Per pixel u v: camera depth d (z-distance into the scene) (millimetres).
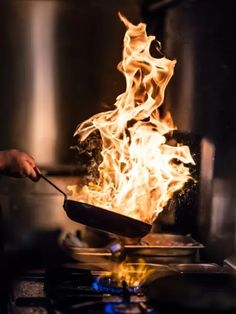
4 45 2848
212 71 2223
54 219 2773
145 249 2057
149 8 2723
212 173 2232
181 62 2412
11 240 2742
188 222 2350
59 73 2859
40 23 2850
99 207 1767
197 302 1471
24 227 2760
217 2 2189
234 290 1600
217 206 2223
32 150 2857
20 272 2055
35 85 2869
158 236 2309
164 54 2547
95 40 2846
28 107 2869
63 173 2764
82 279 1835
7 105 2859
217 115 2197
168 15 2574
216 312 1434
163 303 1471
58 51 2859
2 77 2855
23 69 2861
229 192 2168
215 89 2207
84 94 2850
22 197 2758
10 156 1941
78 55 2859
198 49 2316
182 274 1730
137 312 1525
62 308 1611
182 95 2385
